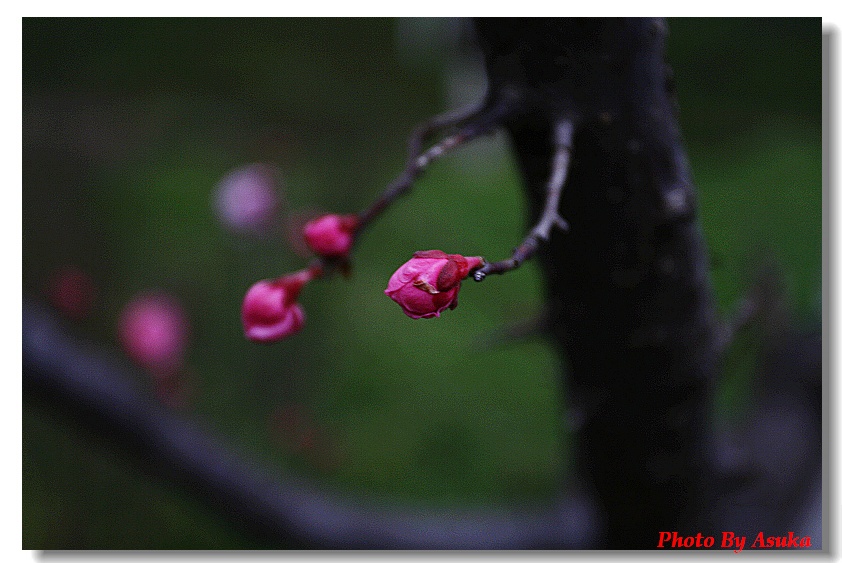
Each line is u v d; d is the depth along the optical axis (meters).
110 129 1.71
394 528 0.57
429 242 1.76
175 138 1.79
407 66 2.31
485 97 0.40
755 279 0.60
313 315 1.36
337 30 2.29
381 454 1.15
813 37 2.27
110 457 1.01
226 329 1.23
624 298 0.41
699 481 0.45
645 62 0.40
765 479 0.55
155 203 1.46
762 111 2.22
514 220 1.96
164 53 2.03
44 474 1.02
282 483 0.58
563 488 0.62
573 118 0.40
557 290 0.42
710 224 1.50
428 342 1.43
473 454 1.16
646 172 0.40
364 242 1.75
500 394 1.31
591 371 0.43
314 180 1.48
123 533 0.96
